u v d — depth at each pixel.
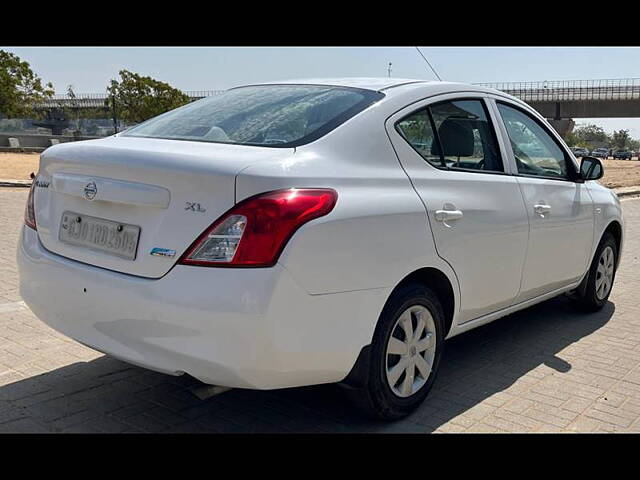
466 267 3.60
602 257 5.47
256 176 2.67
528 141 4.52
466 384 3.94
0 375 3.82
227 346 2.60
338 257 2.82
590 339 4.88
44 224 3.28
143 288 2.72
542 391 3.87
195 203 2.69
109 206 2.95
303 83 3.91
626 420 3.50
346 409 3.51
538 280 4.40
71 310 3.06
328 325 2.82
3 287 5.74
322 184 2.86
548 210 4.34
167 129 3.55
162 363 2.75
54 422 3.27
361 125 3.24
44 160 3.36
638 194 19.19
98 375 3.87
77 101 79.94
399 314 3.22
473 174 3.80
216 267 2.61
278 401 3.59
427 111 3.63
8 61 52.50
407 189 3.27
